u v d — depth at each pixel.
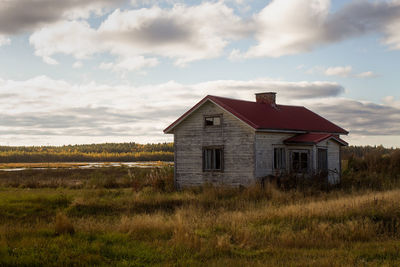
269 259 9.80
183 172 28.34
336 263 9.08
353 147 59.25
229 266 9.12
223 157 26.33
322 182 24.28
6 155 180.62
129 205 18.94
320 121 31.95
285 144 27.16
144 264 9.37
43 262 9.37
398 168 30.06
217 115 26.81
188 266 9.21
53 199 19.70
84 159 190.75
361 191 22.39
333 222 13.71
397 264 9.15
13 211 17.23
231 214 15.39
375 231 12.34
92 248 10.43
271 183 23.44
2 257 9.57
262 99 31.61
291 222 13.85
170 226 12.95
